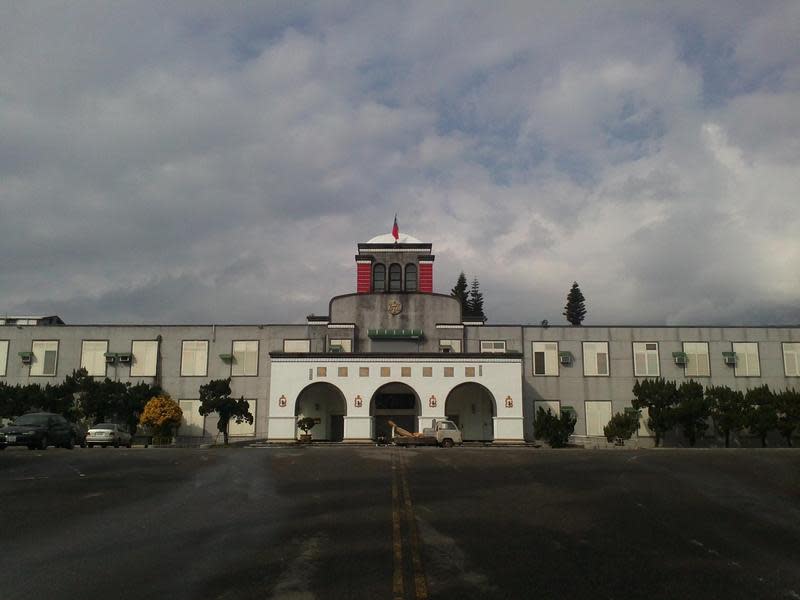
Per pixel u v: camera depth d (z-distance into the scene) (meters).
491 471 21.81
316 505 16.42
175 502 17.03
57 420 35.94
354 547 12.66
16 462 24.81
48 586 10.59
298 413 44.41
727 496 17.94
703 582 11.05
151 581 10.82
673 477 20.72
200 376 51.69
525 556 12.20
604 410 51.41
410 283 55.22
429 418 43.31
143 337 52.47
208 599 10.01
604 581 10.96
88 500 17.36
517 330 52.22
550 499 17.27
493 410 44.66
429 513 15.52
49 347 52.47
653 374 51.97
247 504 16.69
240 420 47.78
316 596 10.09
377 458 25.53
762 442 48.00
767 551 12.94
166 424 46.91
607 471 21.84
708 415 47.47
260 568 11.45
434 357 44.16
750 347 52.50
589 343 52.31
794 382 51.97
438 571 11.28
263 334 52.00
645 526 14.63
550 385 51.59
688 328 52.62
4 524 14.73
